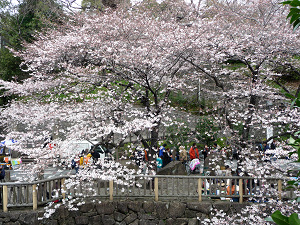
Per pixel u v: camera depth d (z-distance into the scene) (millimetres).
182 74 11773
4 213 8219
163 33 9312
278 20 10562
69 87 10031
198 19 10414
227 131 9203
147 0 13484
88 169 8688
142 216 8648
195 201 8789
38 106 10602
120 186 9977
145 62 8391
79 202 8664
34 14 17750
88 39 9141
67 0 13664
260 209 8258
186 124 11984
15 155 15523
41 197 8609
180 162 11680
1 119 13250
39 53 10164
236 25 10523
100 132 9062
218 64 11625
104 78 9648
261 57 9039
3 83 10422
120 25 9633
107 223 8688
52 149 8414
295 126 8453
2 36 19703
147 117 9344
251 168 8016
